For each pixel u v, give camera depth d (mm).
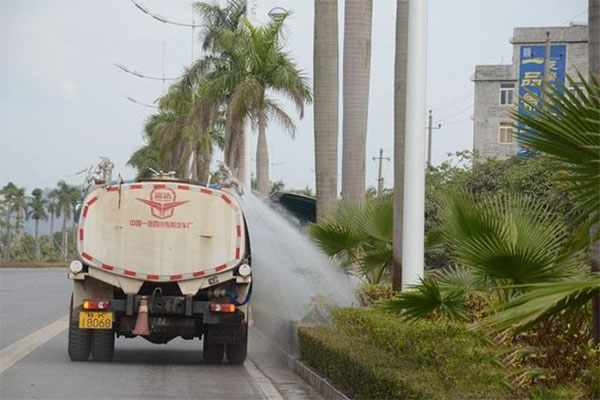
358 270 29062
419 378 14633
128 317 24672
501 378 14023
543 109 11414
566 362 14055
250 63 66062
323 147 34438
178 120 94062
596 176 11250
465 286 16672
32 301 50656
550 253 14609
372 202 28672
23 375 22312
